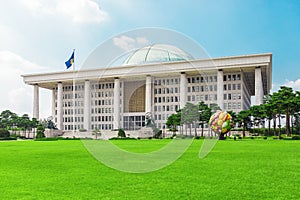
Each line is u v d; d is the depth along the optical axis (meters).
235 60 82.19
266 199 7.33
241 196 7.62
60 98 98.56
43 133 81.44
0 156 18.77
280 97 56.28
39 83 101.81
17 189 8.48
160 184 9.05
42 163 14.54
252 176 10.45
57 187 8.70
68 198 7.47
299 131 73.50
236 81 88.12
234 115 69.44
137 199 7.35
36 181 9.63
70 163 14.39
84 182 9.39
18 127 92.62
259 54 80.19
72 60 61.88
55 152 21.97
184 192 8.03
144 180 9.67
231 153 20.08
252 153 20.09
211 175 10.62
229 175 10.62
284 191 8.16
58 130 86.50
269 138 58.66
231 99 87.88
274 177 10.27
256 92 81.94
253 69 85.19
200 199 7.34
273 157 17.23
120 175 10.52
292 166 13.12
